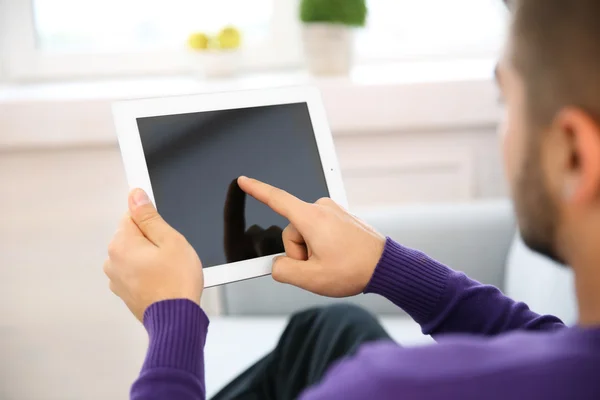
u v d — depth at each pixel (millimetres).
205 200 833
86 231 1896
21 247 1898
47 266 1913
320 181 907
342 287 759
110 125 1771
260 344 1386
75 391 1976
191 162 843
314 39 1888
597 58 411
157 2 2037
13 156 1844
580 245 449
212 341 1408
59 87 1947
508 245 1570
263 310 1587
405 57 2096
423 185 1895
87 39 2053
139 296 641
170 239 659
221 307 1591
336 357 1018
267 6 2059
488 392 399
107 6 2035
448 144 1865
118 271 666
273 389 1092
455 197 1894
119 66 2041
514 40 466
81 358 1959
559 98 426
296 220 754
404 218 1602
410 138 1862
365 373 413
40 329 1943
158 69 2051
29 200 1874
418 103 1788
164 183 822
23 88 1946
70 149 1845
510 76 473
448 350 426
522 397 400
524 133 458
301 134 917
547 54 433
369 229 779
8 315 1936
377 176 1893
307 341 1102
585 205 431
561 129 425
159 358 550
